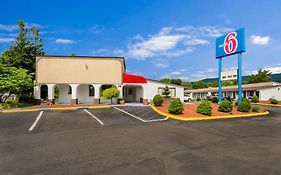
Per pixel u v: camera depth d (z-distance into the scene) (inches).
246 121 631.2
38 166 257.8
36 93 1107.3
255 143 366.6
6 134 438.9
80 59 1141.7
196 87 3193.9
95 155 297.4
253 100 1557.6
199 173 235.5
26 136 420.5
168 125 552.4
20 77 1021.8
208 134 439.8
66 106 971.3
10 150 324.8
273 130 487.2
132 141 377.1
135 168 249.8
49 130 479.5
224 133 451.2
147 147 338.3
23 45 1678.2
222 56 1014.4
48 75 1111.0
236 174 232.8
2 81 979.3
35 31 1742.1
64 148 332.8
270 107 1197.1
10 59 1533.0
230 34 960.9
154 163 265.9
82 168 250.4
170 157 289.0
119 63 1171.3
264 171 241.0
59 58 1127.0
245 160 277.4
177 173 235.3
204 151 317.7
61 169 247.8
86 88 1197.7
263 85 1866.4
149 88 1232.2
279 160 277.4
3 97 1169.4
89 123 569.9
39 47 1758.1
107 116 693.3
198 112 759.7
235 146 346.6
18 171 243.9
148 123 582.2
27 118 642.8
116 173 235.5
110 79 1156.5
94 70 1146.7
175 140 385.7
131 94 1369.3
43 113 754.2
